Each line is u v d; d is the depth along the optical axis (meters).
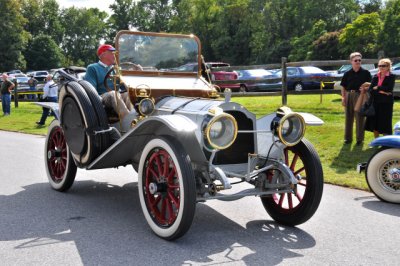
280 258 3.96
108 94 5.55
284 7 64.69
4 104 17.91
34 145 10.47
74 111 5.39
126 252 4.06
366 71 8.62
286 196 5.28
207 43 71.25
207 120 4.23
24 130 13.70
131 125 5.08
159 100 5.28
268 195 4.77
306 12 64.06
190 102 4.84
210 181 4.38
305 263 3.86
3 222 4.88
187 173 4.05
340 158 8.06
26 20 68.81
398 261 3.92
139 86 5.26
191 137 4.18
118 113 5.41
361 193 6.25
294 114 4.39
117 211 5.32
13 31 66.81
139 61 5.84
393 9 45.88
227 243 4.32
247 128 4.60
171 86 5.51
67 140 5.62
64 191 6.21
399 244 4.32
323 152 8.48
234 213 5.30
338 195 6.12
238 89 23.78
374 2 69.19
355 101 8.60
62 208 5.43
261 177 4.67
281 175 4.77
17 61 67.81
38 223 4.86
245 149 4.62
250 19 66.62
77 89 5.30
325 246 4.26
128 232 4.59
